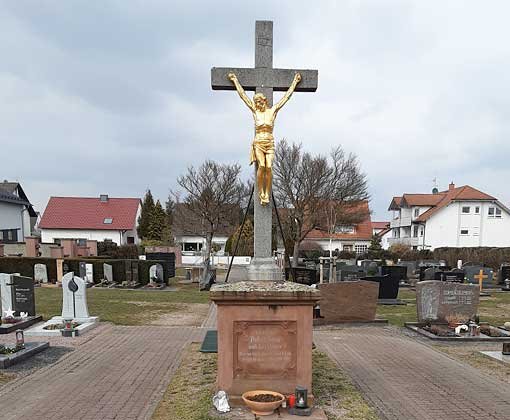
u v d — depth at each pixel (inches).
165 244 1833.2
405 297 791.7
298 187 1326.3
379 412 227.0
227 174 1237.1
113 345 384.2
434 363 329.7
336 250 1844.2
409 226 1990.7
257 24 240.4
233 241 1610.5
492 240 1787.6
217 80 241.9
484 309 656.4
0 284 495.5
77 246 1298.0
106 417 217.9
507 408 236.8
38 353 351.6
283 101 238.5
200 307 631.8
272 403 195.3
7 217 1534.2
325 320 512.4
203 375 279.1
